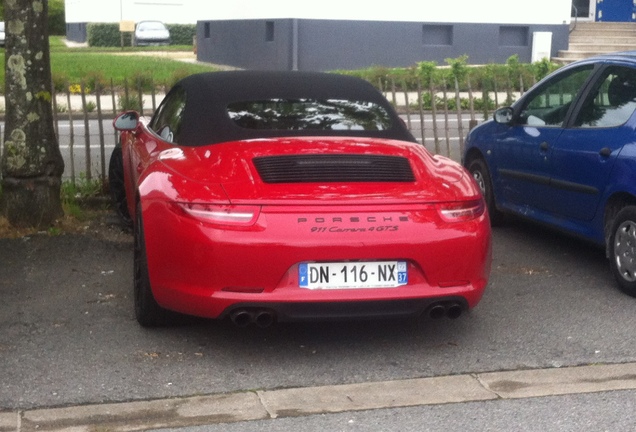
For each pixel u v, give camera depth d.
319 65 27.73
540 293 6.27
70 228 7.77
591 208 6.54
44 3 7.45
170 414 4.30
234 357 5.05
